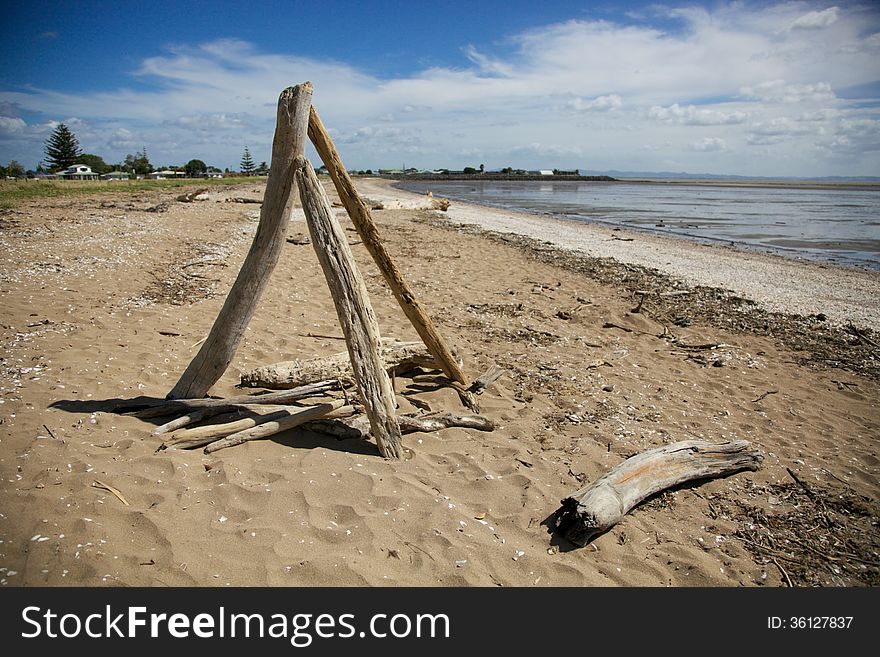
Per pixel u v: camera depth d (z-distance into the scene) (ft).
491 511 13.14
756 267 50.90
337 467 14.08
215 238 47.88
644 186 387.96
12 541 10.51
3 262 31.96
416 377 21.08
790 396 21.54
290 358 21.24
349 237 57.00
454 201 137.08
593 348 25.93
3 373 17.70
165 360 20.21
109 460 13.37
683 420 18.93
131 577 10.12
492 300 33.40
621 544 12.46
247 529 11.56
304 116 14.32
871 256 59.82
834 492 15.06
